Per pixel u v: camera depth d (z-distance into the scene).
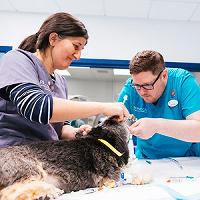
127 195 0.79
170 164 1.35
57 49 1.11
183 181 0.98
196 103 1.37
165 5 2.75
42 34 1.11
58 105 0.91
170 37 3.10
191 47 3.10
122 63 3.05
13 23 3.05
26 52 1.09
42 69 1.12
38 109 0.89
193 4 2.71
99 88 5.93
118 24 3.08
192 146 1.58
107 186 0.98
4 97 0.99
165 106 1.50
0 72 0.97
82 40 1.12
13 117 1.03
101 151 1.07
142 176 1.05
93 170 1.02
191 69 3.10
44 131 1.11
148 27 3.09
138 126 1.16
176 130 1.20
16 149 0.94
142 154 1.68
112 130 1.13
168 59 3.08
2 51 3.01
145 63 1.34
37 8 2.96
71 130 1.30
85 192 0.89
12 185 0.86
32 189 0.83
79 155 1.02
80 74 5.28
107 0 2.71
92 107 0.98
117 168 1.07
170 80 1.51
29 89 0.92
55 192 0.85
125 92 1.63
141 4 2.76
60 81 1.30
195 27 3.11
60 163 0.98
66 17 1.10
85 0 2.72
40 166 0.93
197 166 1.32
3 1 2.84
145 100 1.51
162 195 0.76
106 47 3.07
